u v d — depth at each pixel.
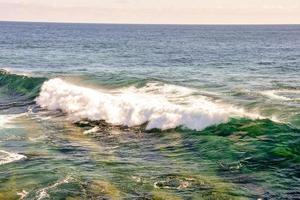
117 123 19.25
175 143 15.92
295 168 12.52
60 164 13.73
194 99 21.45
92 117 20.34
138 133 17.78
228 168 12.89
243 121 16.53
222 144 14.89
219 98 21.41
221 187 11.51
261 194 11.04
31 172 12.92
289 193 11.05
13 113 22.27
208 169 12.92
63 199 10.96
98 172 12.92
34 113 22.19
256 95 22.77
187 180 12.08
